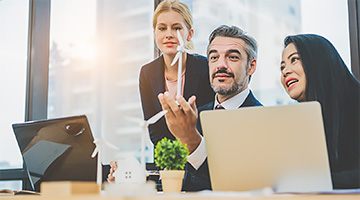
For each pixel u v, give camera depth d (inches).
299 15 106.7
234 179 59.3
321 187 54.2
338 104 100.3
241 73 111.7
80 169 70.0
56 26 146.2
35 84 145.3
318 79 102.9
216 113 60.0
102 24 138.3
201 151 105.3
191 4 119.8
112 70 134.5
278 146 56.2
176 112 103.2
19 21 152.4
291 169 55.7
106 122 133.7
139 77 126.2
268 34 109.7
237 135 58.7
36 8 147.2
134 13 132.3
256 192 42.9
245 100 110.7
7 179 142.8
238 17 113.5
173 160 61.5
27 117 144.8
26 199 55.1
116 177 61.7
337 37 102.6
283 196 43.3
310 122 54.4
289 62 106.4
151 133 120.0
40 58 145.8
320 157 54.1
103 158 130.6
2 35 154.9
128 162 61.6
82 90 139.4
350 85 100.0
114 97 133.2
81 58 140.9
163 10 122.6
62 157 71.4
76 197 44.9
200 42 117.4
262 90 109.3
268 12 110.3
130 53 131.3
